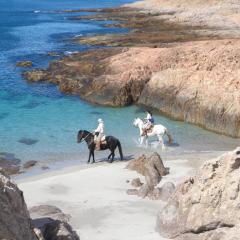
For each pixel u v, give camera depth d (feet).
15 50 250.16
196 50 166.71
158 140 126.21
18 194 49.65
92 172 100.94
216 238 59.52
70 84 173.99
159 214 71.51
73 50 245.86
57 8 560.61
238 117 130.82
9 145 121.70
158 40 257.96
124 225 74.79
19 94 169.99
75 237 57.31
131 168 102.06
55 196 88.63
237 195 60.75
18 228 46.44
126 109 155.94
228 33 275.39
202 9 407.85
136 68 166.91
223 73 145.89
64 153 117.08
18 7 562.25
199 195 63.72
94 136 109.09
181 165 103.24
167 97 150.51
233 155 61.67
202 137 130.62
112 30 329.31
